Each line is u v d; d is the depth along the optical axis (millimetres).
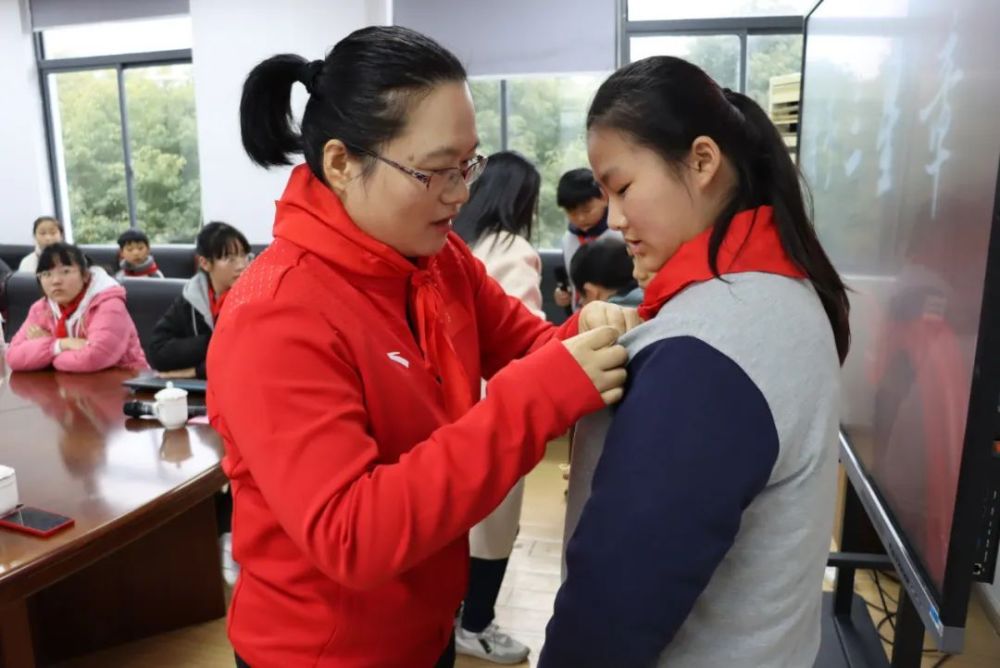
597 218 2920
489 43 4750
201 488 1604
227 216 5477
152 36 5762
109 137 6094
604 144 765
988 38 965
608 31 4590
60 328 2625
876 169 1473
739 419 671
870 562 1622
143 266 4605
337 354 771
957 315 1056
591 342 757
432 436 744
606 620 716
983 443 970
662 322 745
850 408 1604
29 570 1251
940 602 1060
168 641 2182
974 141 1009
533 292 1889
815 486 735
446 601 943
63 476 1616
